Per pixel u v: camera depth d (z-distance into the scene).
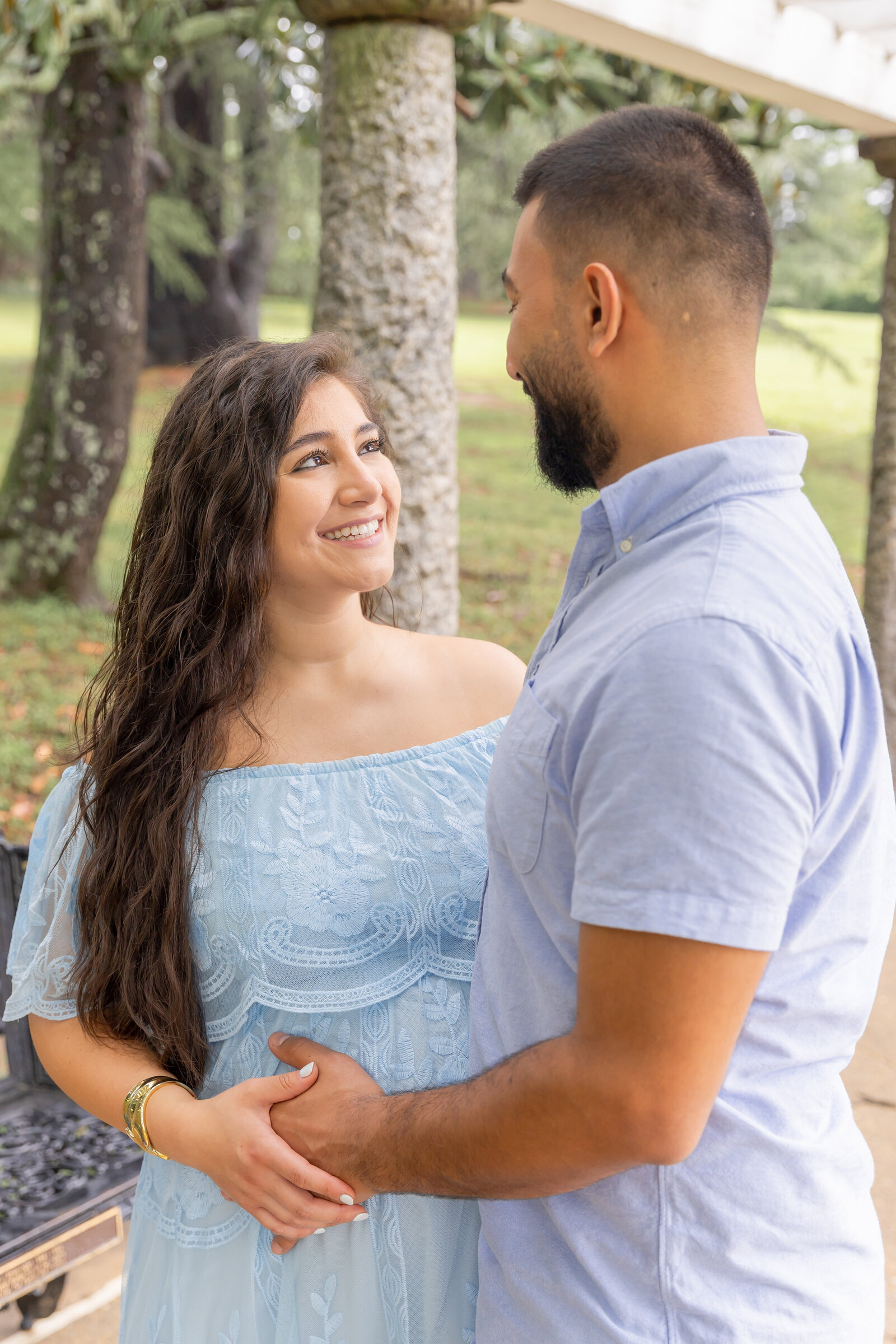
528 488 12.48
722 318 1.07
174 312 13.59
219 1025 1.48
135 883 1.45
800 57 3.84
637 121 1.09
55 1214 2.15
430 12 2.60
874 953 1.15
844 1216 1.15
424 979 1.48
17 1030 2.60
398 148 2.66
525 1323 1.21
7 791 5.49
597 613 1.11
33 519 8.20
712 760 0.92
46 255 8.01
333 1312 1.41
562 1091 1.00
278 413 1.43
